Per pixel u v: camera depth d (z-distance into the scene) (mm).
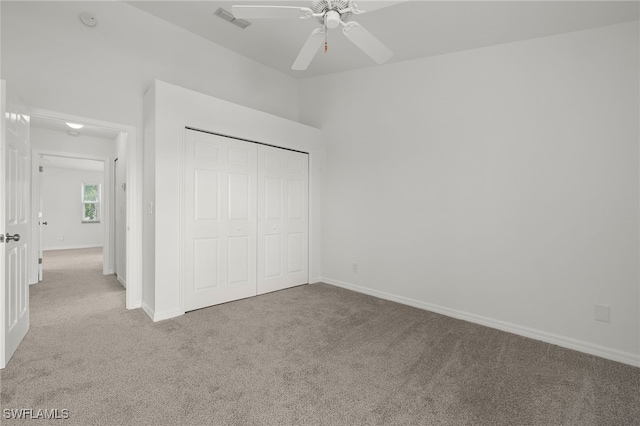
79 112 2748
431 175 3162
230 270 3336
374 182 3658
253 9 1781
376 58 2191
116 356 2104
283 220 3873
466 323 2854
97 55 2836
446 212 3062
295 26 3072
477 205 2863
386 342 2412
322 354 2193
